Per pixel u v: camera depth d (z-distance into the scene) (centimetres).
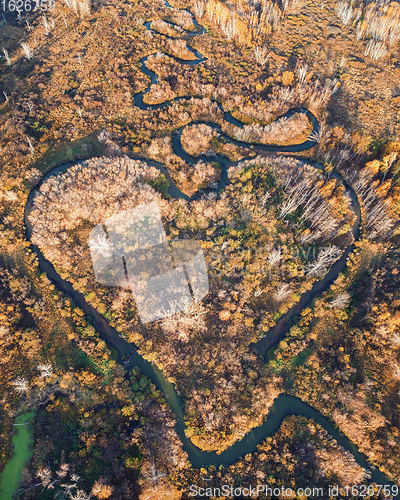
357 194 12219
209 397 8512
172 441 7981
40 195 10681
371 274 10406
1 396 7994
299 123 13500
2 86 13838
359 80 15512
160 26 17500
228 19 17300
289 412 8644
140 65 15862
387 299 9756
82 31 16700
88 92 14012
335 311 9912
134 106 13988
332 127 13875
